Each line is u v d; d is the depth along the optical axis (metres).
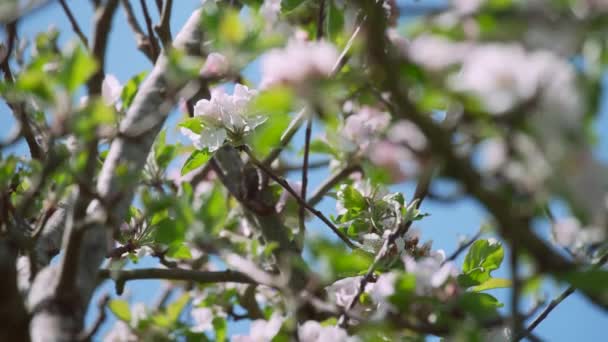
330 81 1.53
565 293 1.76
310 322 1.69
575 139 1.40
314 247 1.60
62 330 1.59
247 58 1.59
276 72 1.53
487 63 1.46
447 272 1.63
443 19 1.52
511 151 1.44
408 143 1.53
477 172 1.49
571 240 1.61
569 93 1.40
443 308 1.61
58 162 1.64
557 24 1.47
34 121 1.80
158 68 1.74
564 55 1.45
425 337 1.66
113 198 1.61
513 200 1.49
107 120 1.59
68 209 1.78
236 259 1.63
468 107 1.47
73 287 1.61
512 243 1.51
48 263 1.75
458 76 1.51
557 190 1.42
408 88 1.52
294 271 1.78
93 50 1.63
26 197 1.68
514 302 1.51
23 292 1.67
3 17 1.61
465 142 1.51
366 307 1.78
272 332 1.78
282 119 1.58
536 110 1.42
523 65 1.44
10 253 1.59
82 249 1.64
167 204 1.65
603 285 1.52
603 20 1.46
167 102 1.65
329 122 1.54
